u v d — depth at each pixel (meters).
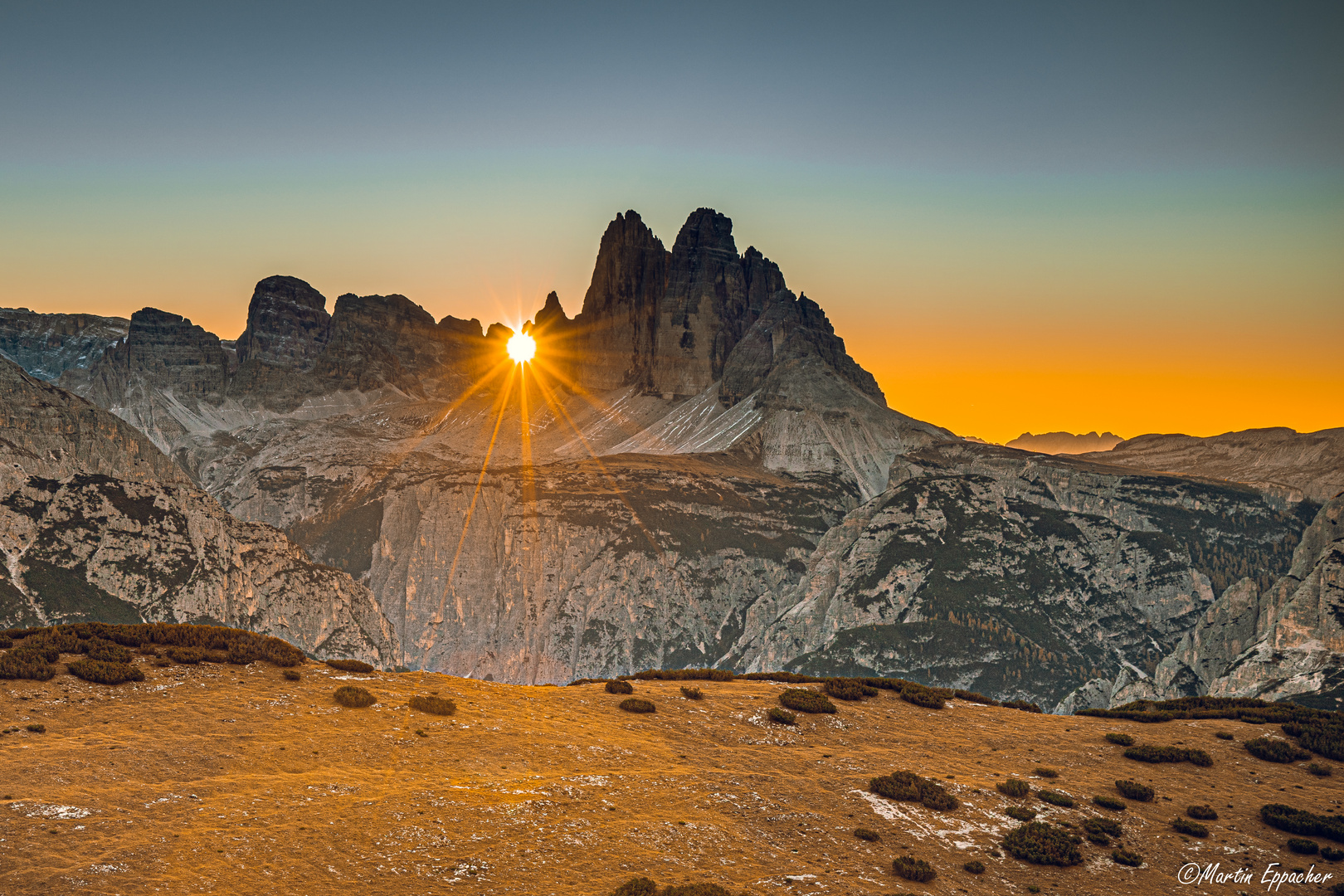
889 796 77.88
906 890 63.91
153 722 77.44
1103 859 72.19
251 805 65.50
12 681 81.25
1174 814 80.12
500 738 82.81
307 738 78.19
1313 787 86.44
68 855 56.88
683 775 78.56
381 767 74.69
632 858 64.19
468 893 58.31
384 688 92.69
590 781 75.38
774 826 71.25
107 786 65.94
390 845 62.38
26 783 64.62
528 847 64.06
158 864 57.03
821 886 62.91
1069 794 82.06
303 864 59.12
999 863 70.31
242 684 88.19
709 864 64.75
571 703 95.44
